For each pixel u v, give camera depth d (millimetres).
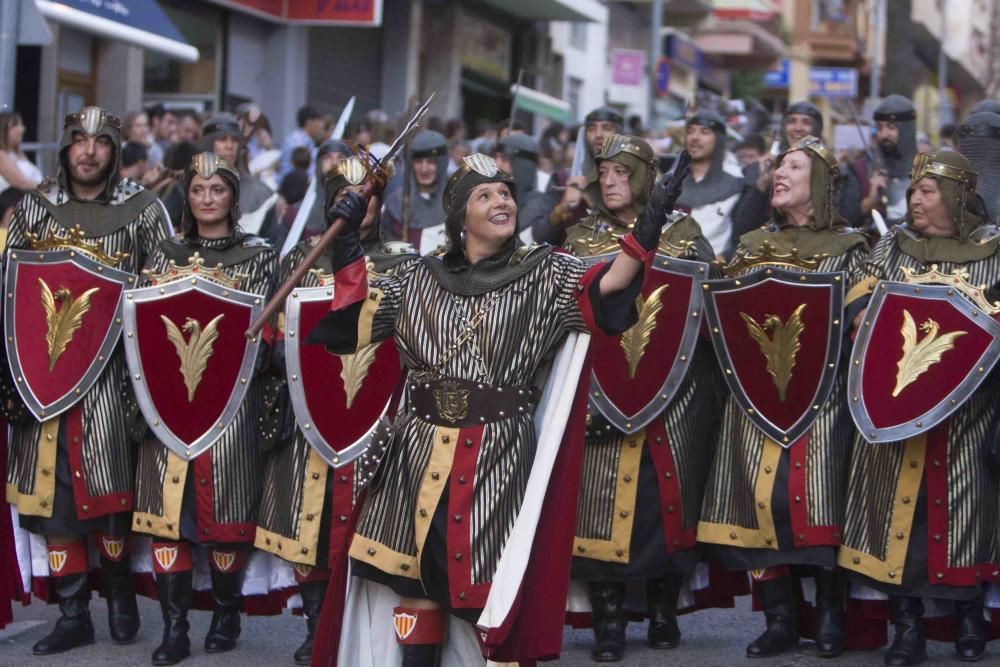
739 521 9555
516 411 7121
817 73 33062
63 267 9609
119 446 9688
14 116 14961
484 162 7199
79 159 9672
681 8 45000
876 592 9555
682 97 45375
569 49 40469
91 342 9609
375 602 7453
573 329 7160
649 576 9516
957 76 70562
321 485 9281
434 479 7066
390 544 7160
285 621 10781
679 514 9586
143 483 9555
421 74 34312
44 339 9617
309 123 18031
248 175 14352
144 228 9828
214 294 9438
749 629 10570
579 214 12727
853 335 9312
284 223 14516
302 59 29594
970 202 9172
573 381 7133
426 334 7188
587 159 12562
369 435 9211
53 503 9594
